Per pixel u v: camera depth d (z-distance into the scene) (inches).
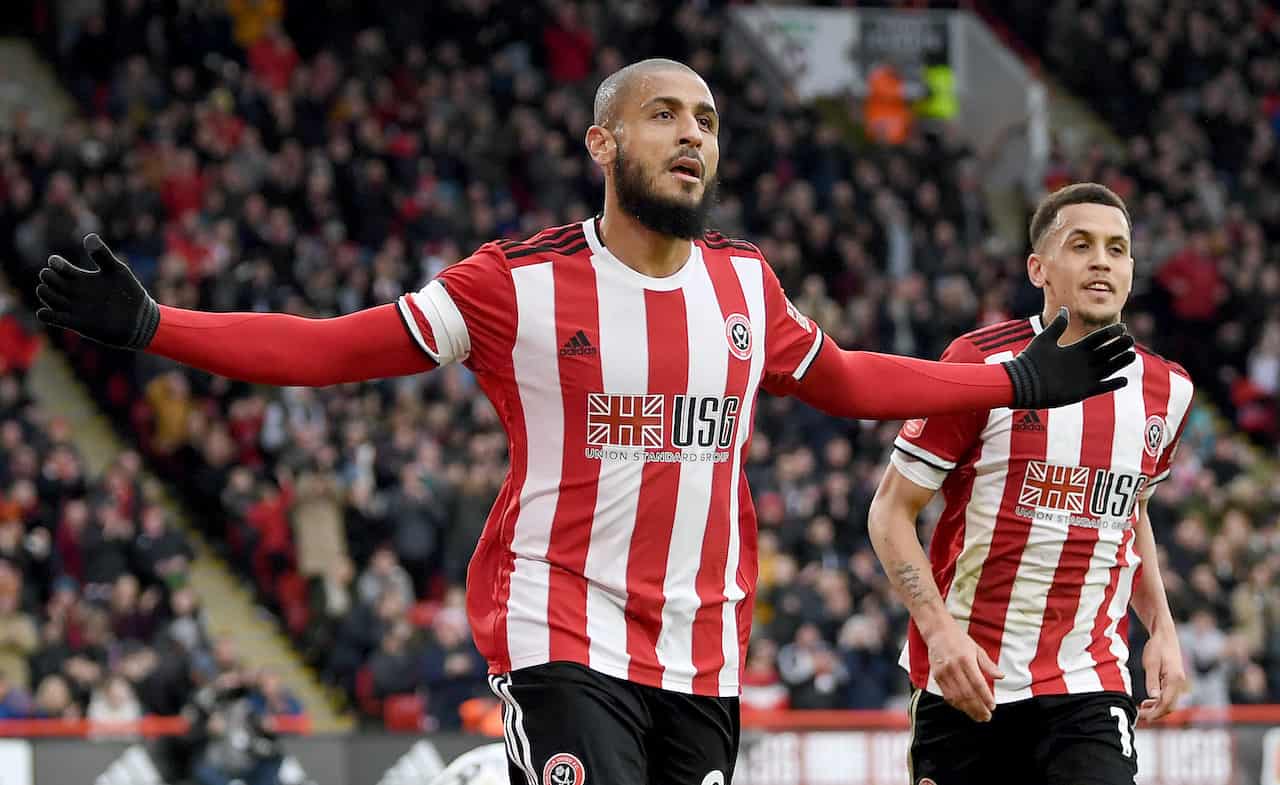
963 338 612.4
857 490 1796.3
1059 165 2532.0
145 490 1750.7
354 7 2390.5
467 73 2338.8
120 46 2162.9
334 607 1630.2
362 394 1800.0
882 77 2647.6
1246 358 2301.9
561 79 2413.9
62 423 1667.1
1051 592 594.6
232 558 1755.7
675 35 2486.5
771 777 1309.1
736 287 504.7
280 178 2027.6
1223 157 2642.7
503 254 488.7
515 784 495.5
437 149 2181.3
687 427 489.4
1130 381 604.1
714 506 493.4
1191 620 1672.0
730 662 498.9
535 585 486.9
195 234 1881.2
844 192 2273.6
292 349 462.0
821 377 516.7
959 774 608.1
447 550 1656.0
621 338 486.3
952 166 2428.6
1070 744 588.7
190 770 1243.8
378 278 1947.6
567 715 476.1
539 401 488.1
